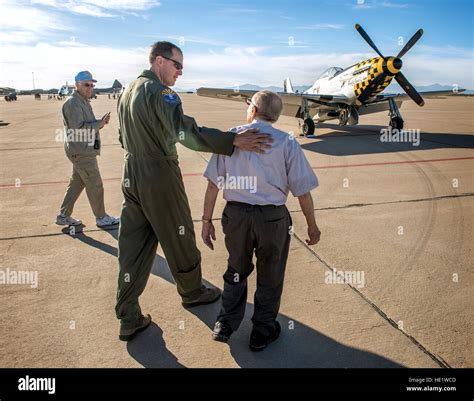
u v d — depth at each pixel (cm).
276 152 178
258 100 182
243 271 201
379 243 333
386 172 605
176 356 194
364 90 1001
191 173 631
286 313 229
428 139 968
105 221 382
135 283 207
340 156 752
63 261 306
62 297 251
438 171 604
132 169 202
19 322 222
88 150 352
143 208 205
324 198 472
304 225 381
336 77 1127
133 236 211
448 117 1730
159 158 198
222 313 204
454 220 385
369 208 430
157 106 180
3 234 364
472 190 492
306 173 182
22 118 2044
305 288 258
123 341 205
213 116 1823
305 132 1048
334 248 324
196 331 215
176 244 216
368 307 234
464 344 197
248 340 207
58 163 734
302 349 197
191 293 236
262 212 182
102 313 233
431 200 454
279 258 192
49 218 411
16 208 446
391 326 214
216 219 403
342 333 209
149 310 237
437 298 243
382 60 942
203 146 177
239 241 189
